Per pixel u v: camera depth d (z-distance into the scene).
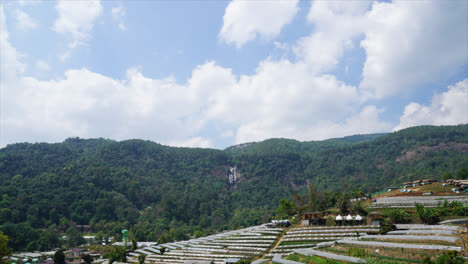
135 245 126.69
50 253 143.62
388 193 138.12
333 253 57.38
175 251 100.12
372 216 86.75
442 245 48.97
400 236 58.69
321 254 56.97
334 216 95.06
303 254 61.97
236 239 99.94
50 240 159.50
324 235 78.06
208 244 102.25
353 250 53.31
